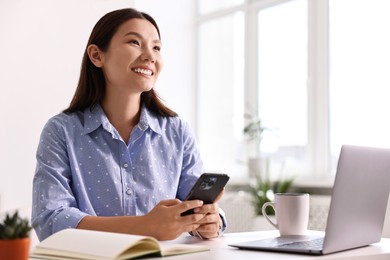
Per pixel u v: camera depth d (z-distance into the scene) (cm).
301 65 468
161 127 192
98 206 176
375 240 147
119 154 181
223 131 532
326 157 444
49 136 177
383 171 142
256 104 508
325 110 444
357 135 420
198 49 550
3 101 346
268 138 491
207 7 548
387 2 400
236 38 527
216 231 157
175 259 115
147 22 185
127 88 181
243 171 512
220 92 537
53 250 117
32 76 347
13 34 347
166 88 531
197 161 199
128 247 111
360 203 134
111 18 183
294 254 124
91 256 110
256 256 121
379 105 403
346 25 430
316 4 453
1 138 344
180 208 141
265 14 504
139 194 179
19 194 343
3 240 99
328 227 123
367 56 413
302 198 155
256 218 408
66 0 347
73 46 346
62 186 167
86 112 185
